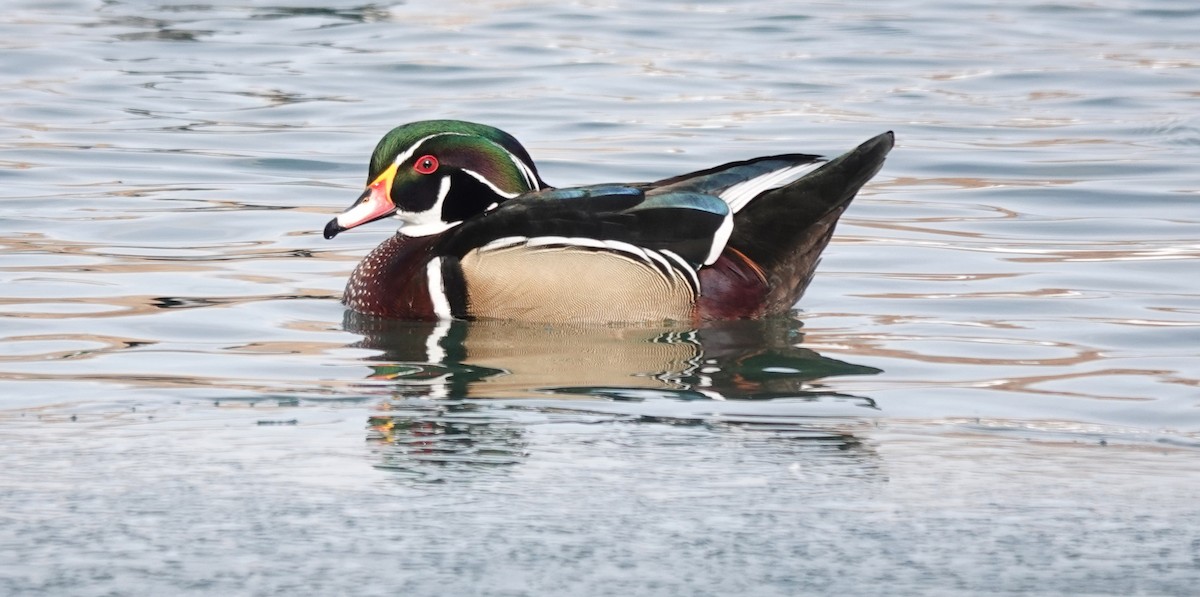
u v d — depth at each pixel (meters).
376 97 24.27
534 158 20.19
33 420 9.73
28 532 7.62
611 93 24.59
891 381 11.13
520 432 9.52
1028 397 10.70
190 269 14.92
